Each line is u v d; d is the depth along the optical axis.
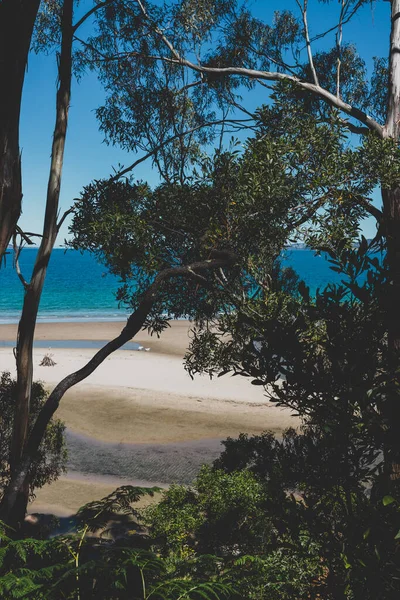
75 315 68.56
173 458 19.58
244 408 24.77
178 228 6.95
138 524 10.07
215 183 6.29
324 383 2.67
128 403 25.38
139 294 7.25
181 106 10.98
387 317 2.62
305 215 6.53
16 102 4.51
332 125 6.61
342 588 2.64
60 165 9.27
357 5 10.65
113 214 6.59
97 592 1.96
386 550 2.44
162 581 2.00
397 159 6.88
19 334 9.43
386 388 2.47
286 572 3.90
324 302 2.73
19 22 4.39
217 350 6.73
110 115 10.99
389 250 2.76
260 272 5.91
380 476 2.50
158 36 10.77
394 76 10.12
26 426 9.58
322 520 2.96
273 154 6.04
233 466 12.71
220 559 2.52
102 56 10.96
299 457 2.96
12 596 1.88
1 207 4.55
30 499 13.19
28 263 184.25
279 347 2.79
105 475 17.97
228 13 11.58
